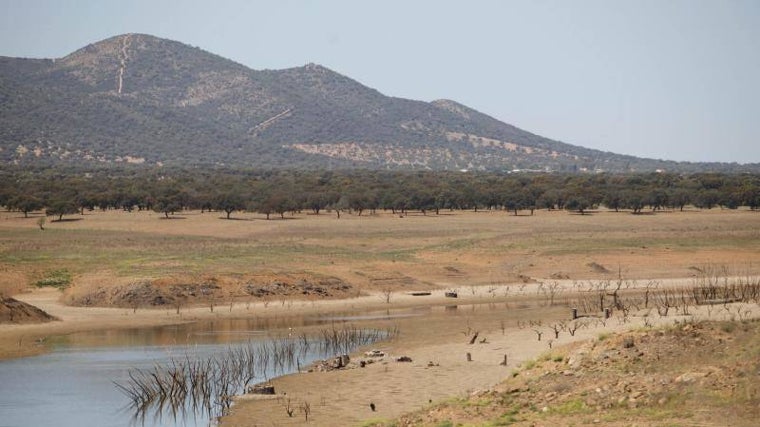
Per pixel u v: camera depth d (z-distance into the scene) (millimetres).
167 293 79000
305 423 35938
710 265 110625
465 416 32625
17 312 68000
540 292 92125
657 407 30094
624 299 82438
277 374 47219
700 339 35531
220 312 75438
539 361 37656
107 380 45938
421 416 33812
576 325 57344
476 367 46156
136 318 71250
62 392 42969
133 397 41125
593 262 111750
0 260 99688
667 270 107875
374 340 59781
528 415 31469
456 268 106812
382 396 40344
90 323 68188
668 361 34156
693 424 27438
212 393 42938
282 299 82750
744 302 67688
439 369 46062
